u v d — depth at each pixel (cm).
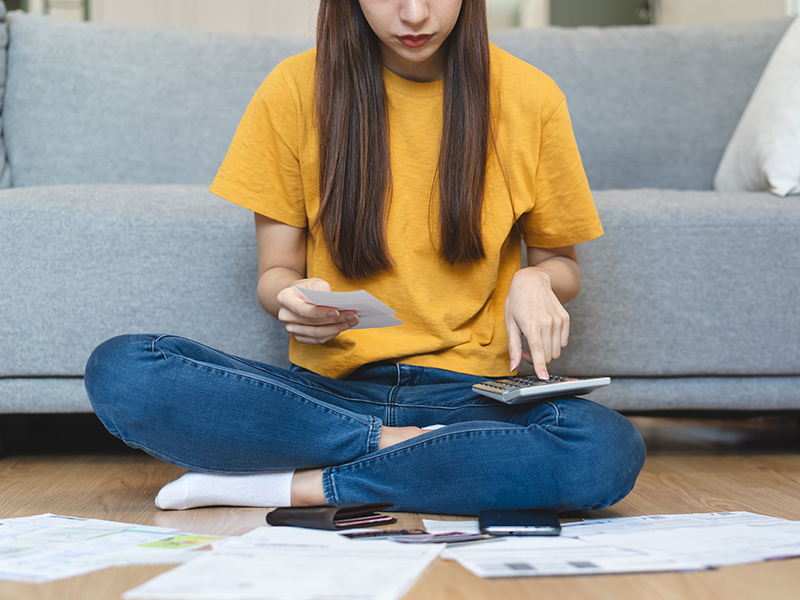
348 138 103
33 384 131
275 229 113
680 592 57
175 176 173
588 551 67
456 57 103
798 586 59
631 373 138
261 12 459
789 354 138
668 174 183
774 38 187
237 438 88
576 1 487
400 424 100
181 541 70
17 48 171
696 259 137
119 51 174
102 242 130
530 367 136
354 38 103
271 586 54
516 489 85
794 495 104
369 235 102
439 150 106
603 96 183
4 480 117
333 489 90
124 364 88
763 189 154
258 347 133
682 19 432
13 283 129
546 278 100
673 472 126
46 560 63
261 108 110
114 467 131
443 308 106
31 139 168
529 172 108
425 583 59
